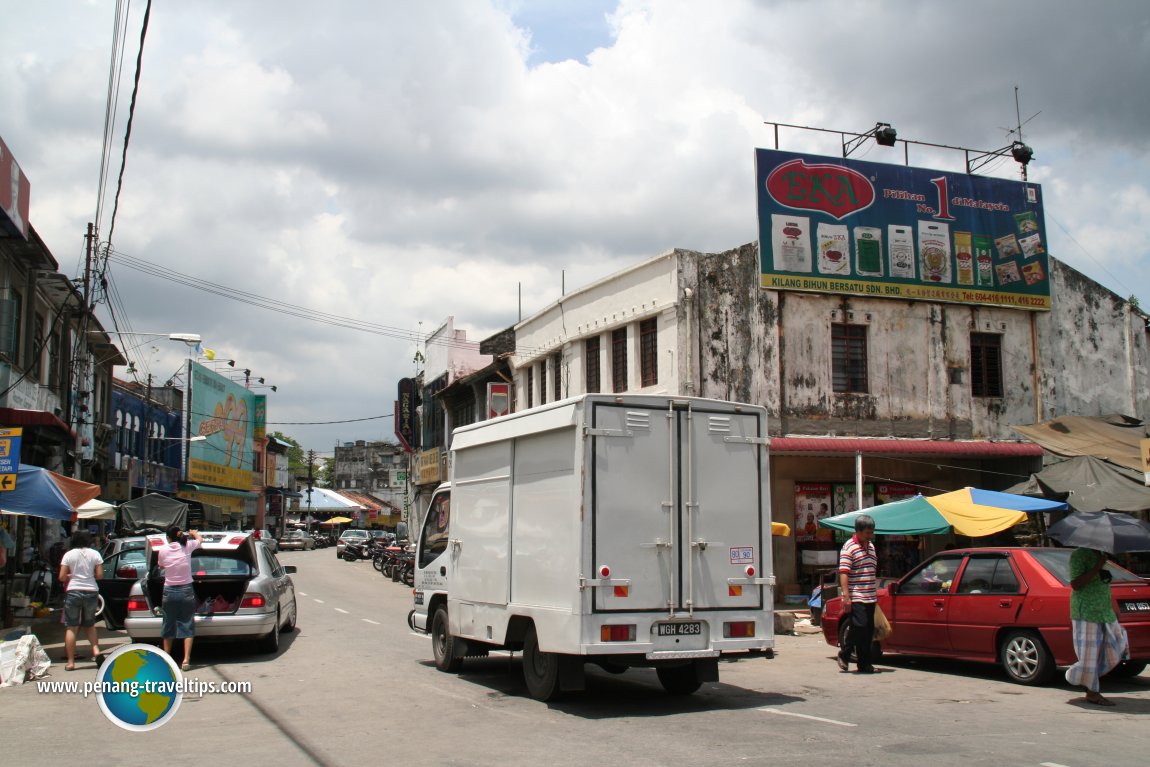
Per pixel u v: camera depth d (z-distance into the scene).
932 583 11.91
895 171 23.50
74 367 26.83
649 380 23.11
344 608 21.73
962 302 23.64
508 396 31.89
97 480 33.47
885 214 23.25
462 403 37.94
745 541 9.48
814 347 22.48
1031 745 7.29
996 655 10.93
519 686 10.72
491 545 10.54
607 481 8.93
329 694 10.20
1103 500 16.16
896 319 23.20
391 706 9.45
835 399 22.42
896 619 12.12
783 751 7.11
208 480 51.00
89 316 23.95
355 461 119.62
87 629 12.29
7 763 7.04
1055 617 10.28
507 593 10.09
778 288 22.16
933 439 23.02
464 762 6.93
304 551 66.69
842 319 22.75
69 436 20.70
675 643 9.00
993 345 24.33
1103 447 20.00
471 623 10.94
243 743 7.74
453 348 41.12
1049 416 24.28
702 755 7.00
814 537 22.50
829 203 22.81
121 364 34.44
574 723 8.45
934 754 6.96
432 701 9.73
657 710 9.11
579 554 8.74
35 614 18.33
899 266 23.19
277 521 75.25
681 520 9.20
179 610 12.04
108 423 34.91
